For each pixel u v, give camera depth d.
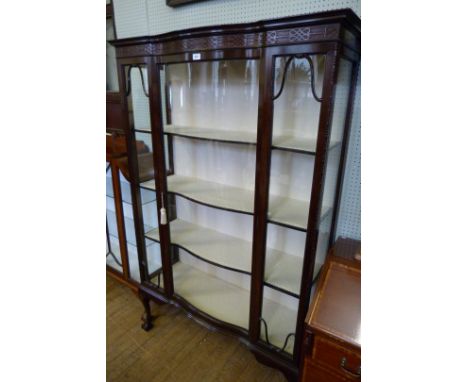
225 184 1.53
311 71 0.91
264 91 0.95
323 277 1.07
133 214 1.61
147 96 1.32
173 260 1.73
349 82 1.07
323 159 0.94
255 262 1.22
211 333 1.74
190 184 1.54
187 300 1.59
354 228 1.33
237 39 0.96
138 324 1.81
